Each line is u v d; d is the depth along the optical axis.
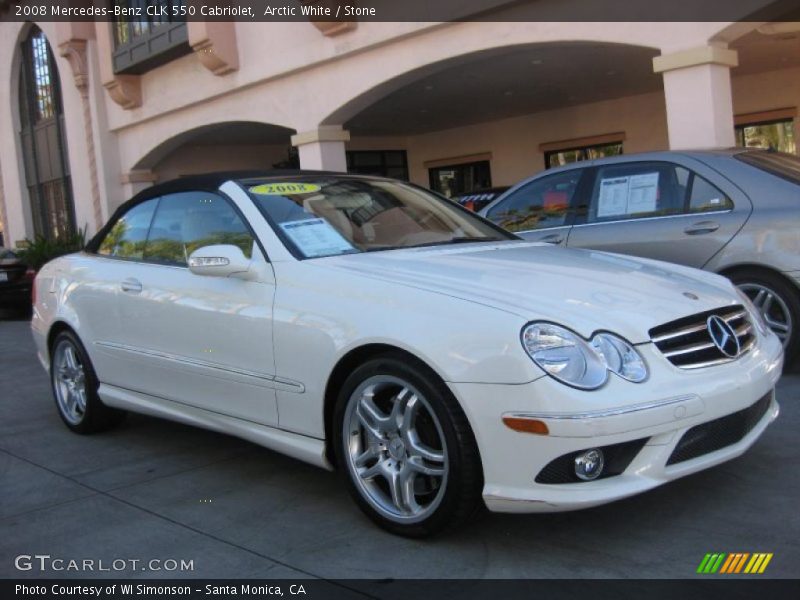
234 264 3.95
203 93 14.45
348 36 11.46
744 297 3.95
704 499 3.67
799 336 5.41
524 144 18.36
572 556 3.22
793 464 4.01
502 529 3.49
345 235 4.23
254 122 13.98
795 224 5.34
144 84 16.09
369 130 18.81
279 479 4.36
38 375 7.82
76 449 5.20
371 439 3.52
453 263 3.83
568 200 6.52
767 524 3.39
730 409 3.26
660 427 3.05
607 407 2.96
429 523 3.32
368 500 3.54
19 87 21.55
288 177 4.66
